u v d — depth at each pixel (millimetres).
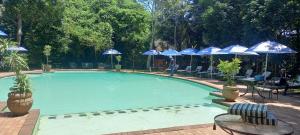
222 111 11164
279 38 21500
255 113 5715
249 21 21750
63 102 13250
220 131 7621
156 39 37438
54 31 34031
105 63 36281
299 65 21109
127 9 37594
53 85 20078
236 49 19797
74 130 8344
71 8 36250
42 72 28375
